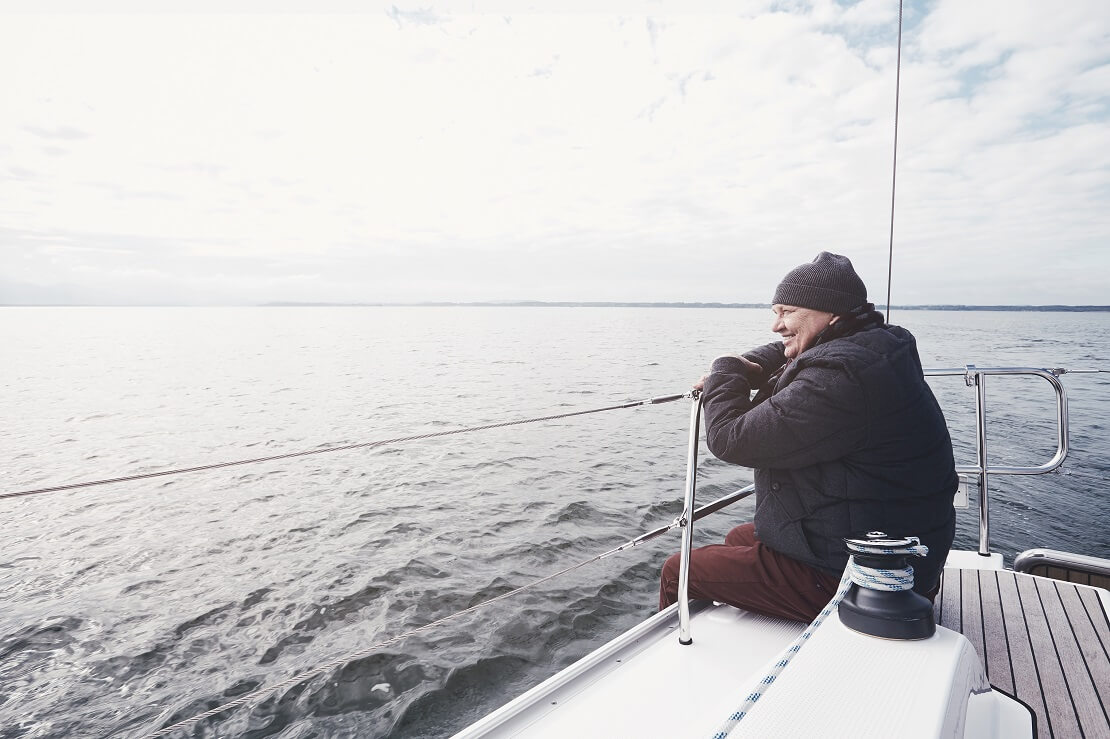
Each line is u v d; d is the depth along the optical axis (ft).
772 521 5.05
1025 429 45.85
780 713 2.31
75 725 13.92
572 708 4.08
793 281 5.20
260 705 13.35
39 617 20.06
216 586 21.47
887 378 4.37
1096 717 4.37
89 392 98.84
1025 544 22.99
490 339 233.96
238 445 54.08
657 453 40.63
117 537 29.01
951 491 4.78
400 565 21.61
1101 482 31.07
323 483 36.19
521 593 17.80
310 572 21.83
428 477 35.94
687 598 4.96
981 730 2.88
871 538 3.19
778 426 4.59
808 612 4.90
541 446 43.93
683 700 4.17
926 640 2.91
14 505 35.35
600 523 25.63
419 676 13.74
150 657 16.65
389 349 187.01
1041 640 5.53
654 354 149.59
